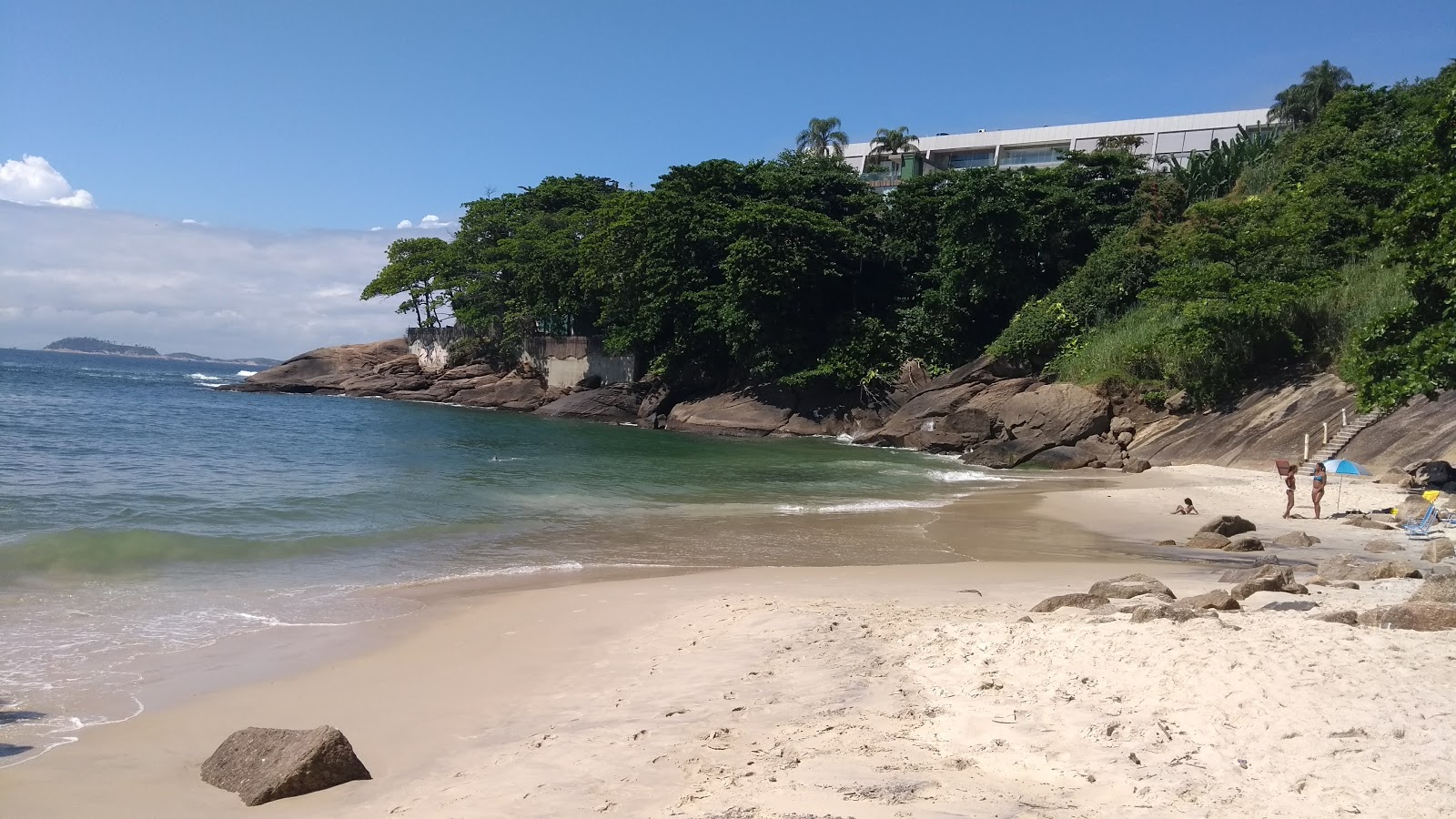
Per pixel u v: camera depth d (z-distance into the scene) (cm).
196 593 1179
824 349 5378
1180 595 1173
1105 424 3881
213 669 871
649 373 6009
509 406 6669
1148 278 4622
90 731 704
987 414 4175
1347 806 459
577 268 6506
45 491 1956
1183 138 8344
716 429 5331
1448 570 1418
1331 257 3772
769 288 5184
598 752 625
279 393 7675
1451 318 2159
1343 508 2205
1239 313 3506
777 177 5791
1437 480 2347
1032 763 550
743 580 1343
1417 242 2316
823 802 498
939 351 5284
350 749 629
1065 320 4638
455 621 1072
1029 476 3259
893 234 5919
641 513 2075
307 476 2477
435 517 1906
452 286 7500
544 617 1090
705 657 869
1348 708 583
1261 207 3988
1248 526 1864
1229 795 482
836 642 886
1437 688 616
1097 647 757
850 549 1680
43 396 5681
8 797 574
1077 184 5681
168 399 6141
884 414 5059
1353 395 3072
